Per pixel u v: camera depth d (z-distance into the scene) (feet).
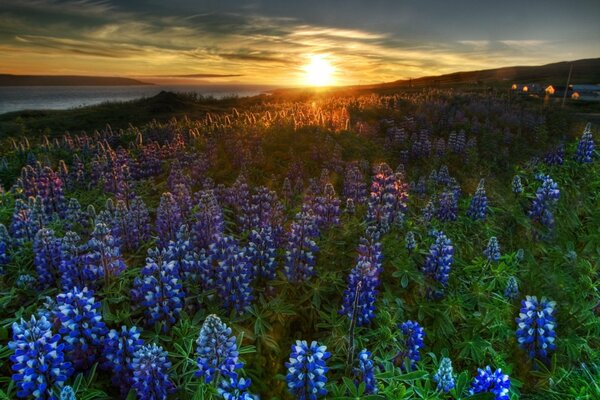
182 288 2.76
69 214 4.12
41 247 2.84
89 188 6.11
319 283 3.05
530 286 3.45
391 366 2.37
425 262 3.38
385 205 4.06
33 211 3.87
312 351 1.92
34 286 2.85
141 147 8.04
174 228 3.62
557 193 4.24
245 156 6.82
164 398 1.90
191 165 6.54
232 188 4.99
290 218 4.66
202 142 8.43
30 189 4.92
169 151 7.77
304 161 7.17
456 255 3.91
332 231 3.78
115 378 2.06
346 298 2.70
